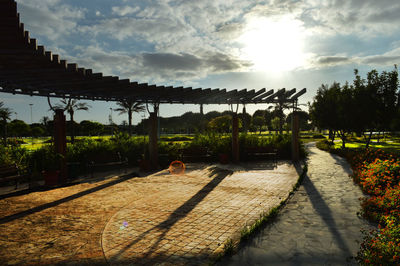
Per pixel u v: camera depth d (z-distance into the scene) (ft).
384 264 9.04
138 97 34.30
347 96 53.62
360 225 14.57
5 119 130.00
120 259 11.37
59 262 11.20
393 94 48.49
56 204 19.63
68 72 17.85
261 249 12.03
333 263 10.61
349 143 90.48
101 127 180.86
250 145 45.65
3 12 13.03
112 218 16.57
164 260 11.23
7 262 11.26
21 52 14.17
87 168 32.14
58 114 26.66
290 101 42.06
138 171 32.68
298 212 17.04
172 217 16.61
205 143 44.78
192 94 32.71
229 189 23.72
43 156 28.50
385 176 20.17
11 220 16.38
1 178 22.07
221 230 14.44
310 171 32.30
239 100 40.29
